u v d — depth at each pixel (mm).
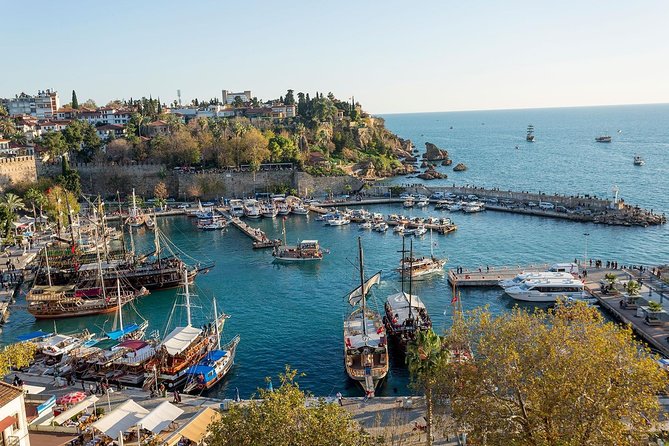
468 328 50688
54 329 96500
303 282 118062
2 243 144875
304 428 37656
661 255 127938
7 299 109438
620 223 158625
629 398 38344
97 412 60500
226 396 69500
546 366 42031
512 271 116188
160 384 70000
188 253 146250
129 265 120812
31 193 178250
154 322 98375
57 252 136000
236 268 130875
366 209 198625
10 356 63844
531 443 40531
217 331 81625
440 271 120750
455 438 53438
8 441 41312
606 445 37594
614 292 99562
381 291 110500
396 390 70312
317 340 86500
